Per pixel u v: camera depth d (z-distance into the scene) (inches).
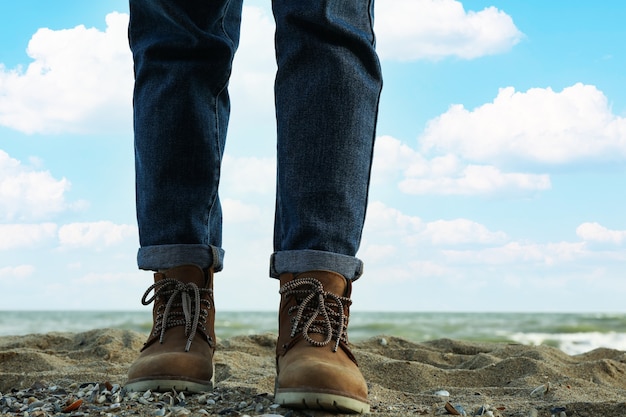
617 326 697.6
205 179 65.5
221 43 64.6
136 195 68.1
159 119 64.5
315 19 55.4
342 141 55.2
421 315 1280.8
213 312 66.7
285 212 57.4
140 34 68.4
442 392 80.2
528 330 652.7
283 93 56.9
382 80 59.3
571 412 63.0
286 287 56.2
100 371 97.2
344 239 56.4
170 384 60.1
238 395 61.4
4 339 158.7
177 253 64.6
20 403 60.4
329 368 52.7
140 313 1275.8
